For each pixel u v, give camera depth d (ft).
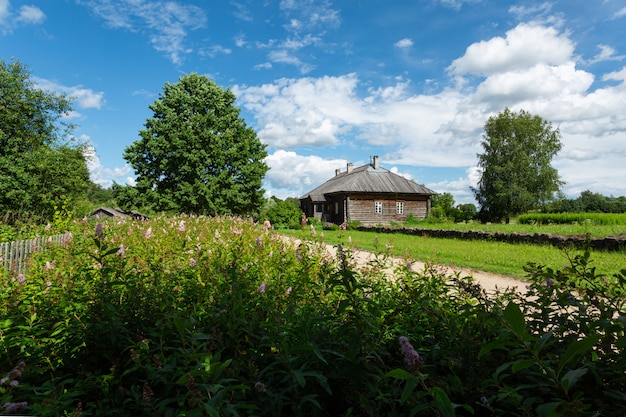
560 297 8.32
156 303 10.27
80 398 7.70
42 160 74.84
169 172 107.96
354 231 103.60
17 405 5.72
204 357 6.44
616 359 5.83
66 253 20.94
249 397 6.75
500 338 4.84
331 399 7.13
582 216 103.81
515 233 59.93
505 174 172.76
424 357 7.35
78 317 10.09
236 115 117.91
